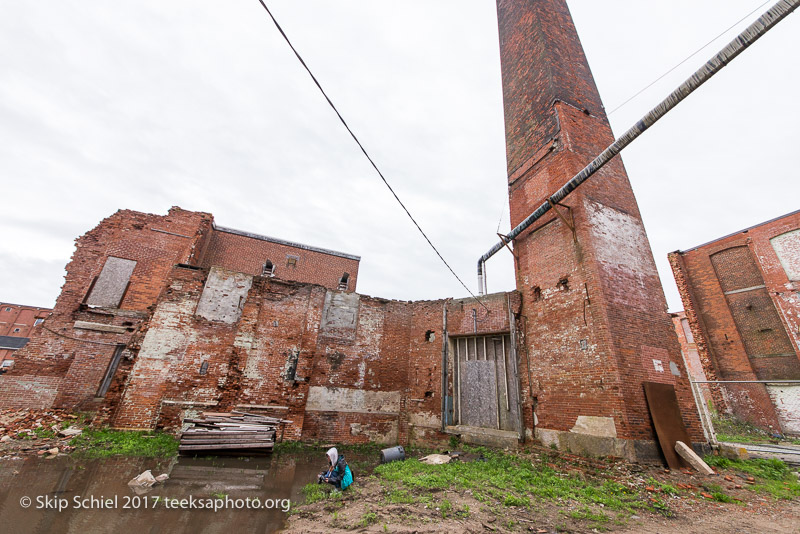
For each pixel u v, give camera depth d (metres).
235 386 10.38
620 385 7.81
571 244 9.82
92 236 14.16
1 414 9.95
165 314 10.28
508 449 9.56
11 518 4.11
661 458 7.51
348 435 11.48
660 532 4.42
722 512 5.24
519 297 11.22
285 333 11.49
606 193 10.70
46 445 7.60
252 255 20.67
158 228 15.35
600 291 8.76
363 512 4.82
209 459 7.86
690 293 19.62
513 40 15.50
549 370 9.60
